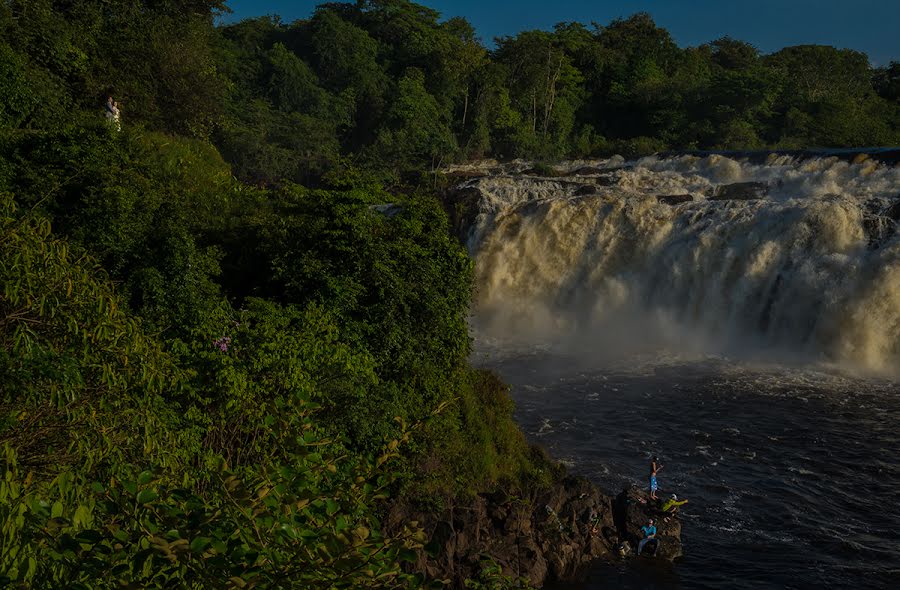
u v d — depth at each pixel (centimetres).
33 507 492
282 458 675
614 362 3334
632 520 1828
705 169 5212
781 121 7906
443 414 1877
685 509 1980
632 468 2219
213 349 1426
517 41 8869
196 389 1314
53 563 495
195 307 1546
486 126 8362
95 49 3050
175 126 3419
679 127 8425
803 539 1841
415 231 2030
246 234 2044
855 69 9175
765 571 1708
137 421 862
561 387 2984
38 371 731
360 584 449
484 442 1908
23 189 1814
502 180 5184
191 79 3428
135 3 3428
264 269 1948
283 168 6869
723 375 3084
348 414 1534
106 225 1673
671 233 3881
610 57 9644
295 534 449
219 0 3834
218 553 439
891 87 9088
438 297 1956
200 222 2092
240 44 9338
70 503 579
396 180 6925
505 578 1209
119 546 467
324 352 1549
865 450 2331
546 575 1672
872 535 1858
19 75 2222
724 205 3844
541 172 6288
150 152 2373
